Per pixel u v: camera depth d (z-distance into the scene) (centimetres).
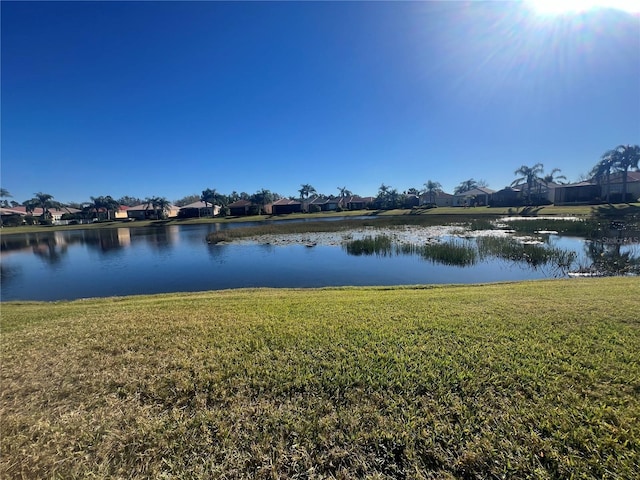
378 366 354
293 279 1194
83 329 508
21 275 1454
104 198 6100
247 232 2852
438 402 291
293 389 320
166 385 334
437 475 221
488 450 236
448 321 484
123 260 1784
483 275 1177
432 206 6288
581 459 227
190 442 256
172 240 2773
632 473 213
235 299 734
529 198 4794
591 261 1321
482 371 335
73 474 232
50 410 304
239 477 225
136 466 237
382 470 228
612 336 409
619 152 3609
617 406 277
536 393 297
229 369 357
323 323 495
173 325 509
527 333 428
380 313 541
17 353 423
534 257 1401
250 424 272
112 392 328
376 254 1633
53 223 5628
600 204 3928
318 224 3647
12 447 258
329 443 251
